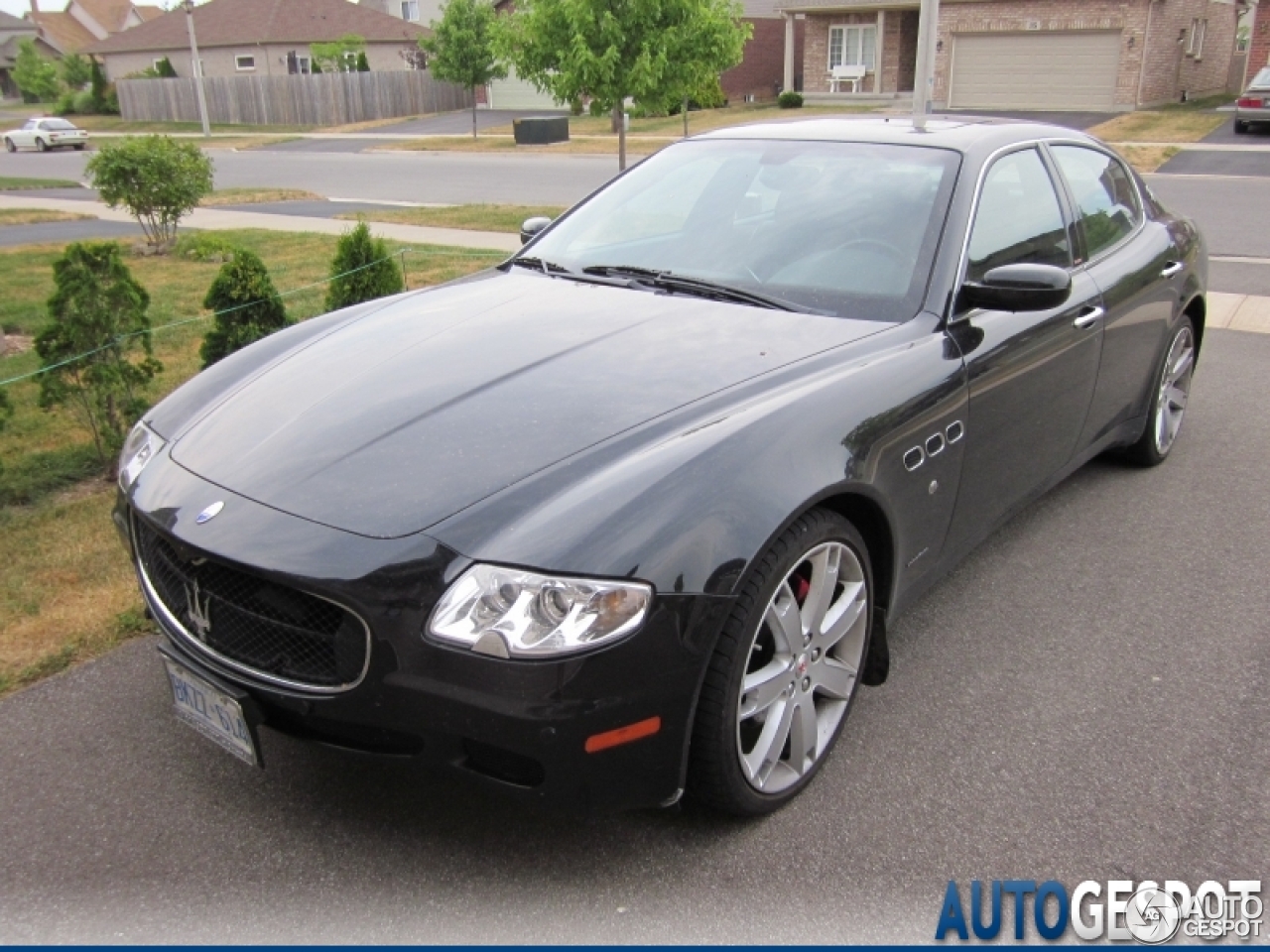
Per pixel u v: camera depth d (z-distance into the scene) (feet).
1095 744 9.96
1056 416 12.63
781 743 8.69
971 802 9.15
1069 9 93.15
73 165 102.37
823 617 8.98
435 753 7.46
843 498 9.08
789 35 111.75
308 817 8.95
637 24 41.22
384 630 7.35
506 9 126.93
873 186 11.89
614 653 7.25
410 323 11.19
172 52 170.09
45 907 7.98
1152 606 12.60
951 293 10.80
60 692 10.69
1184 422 19.19
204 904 8.02
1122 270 14.02
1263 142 72.59
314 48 153.28
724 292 11.14
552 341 10.22
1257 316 26.71
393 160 91.30
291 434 8.95
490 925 7.81
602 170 75.00
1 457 17.16
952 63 100.17
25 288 35.04
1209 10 108.17
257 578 7.83
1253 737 10.07
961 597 12.84
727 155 13.26
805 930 7.80
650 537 7.48
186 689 8.64
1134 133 79.30
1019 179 12.63
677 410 8.77
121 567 13.12
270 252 39.75
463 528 7.59
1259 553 13.99
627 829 8.80
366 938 7.70
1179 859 8.53
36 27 273.54
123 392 16.48
